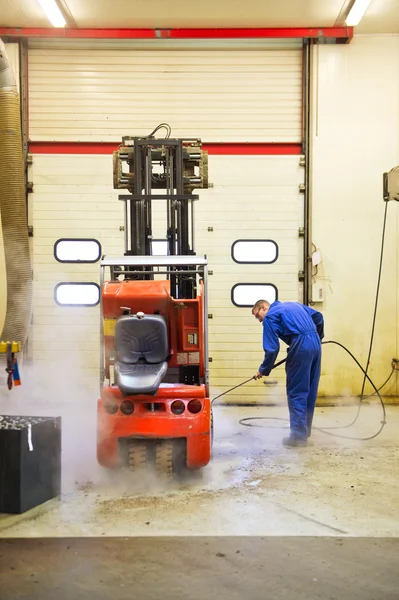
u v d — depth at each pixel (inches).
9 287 261.7
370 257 308.8
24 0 277.1
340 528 138.5
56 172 307.3
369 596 107.7
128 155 206.5
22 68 304.5
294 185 308.7
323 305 308.2
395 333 308.7
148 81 308.5
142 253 199.2
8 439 146.9
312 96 307.0
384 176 270.2
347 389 307.1
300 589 110.2
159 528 138.1
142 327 171.8
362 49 307.3
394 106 307.4
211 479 176.1
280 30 303.3
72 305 308.2
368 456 201.9
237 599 106.6
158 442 173.5
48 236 307.3
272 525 140.1
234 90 308.7
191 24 300.7
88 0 275.4
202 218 307.6
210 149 309.0
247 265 308.5
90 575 115.3
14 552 125.0
